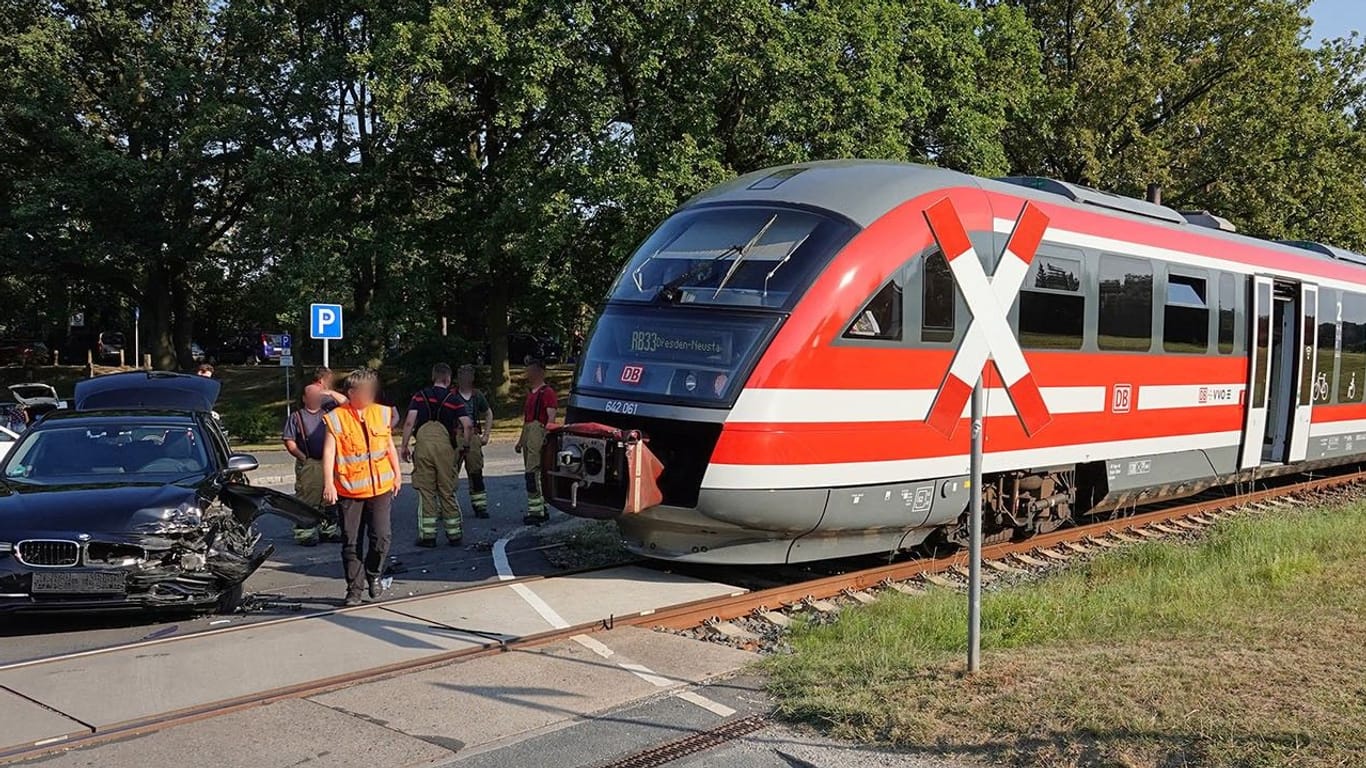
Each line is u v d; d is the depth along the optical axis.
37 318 49.91
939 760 4.76
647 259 9.20
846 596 8.62
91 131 35.28
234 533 8.19
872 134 21.52
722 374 8.05
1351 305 15.60
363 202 29.48
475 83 26.86
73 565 7.14
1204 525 12.32
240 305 51.28
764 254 8.49
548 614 7.55
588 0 22.19
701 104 21.77
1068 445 10.36
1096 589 8.17
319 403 10.72
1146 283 11.26
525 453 11.89
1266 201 28.22
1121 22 28.84
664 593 8.23
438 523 11.61
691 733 5.24
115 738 5.12
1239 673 5.68
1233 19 29.16
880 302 8.49
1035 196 10.22
